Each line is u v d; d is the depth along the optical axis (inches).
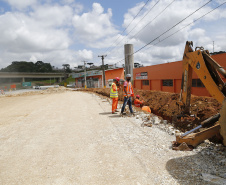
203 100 261.3
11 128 256.4
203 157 132.4
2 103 680.4
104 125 247.9
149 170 121.5
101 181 112.0
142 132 205.2
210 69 156.2
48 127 253.9
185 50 185.3
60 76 4347.9
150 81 1088.2
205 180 103.7
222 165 118.7
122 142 178.1
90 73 2396.7
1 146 183.8
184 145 147.4
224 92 143.8
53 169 130.7
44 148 173.6
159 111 339.9
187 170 117.1
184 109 197.3
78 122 276.4
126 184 107.3
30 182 114.3
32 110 427.5
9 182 115.3
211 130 135.6
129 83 303.9
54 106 486.9
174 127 229.8
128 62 1573.6
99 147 169.3
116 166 130.5
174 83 835.4
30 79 6294.3
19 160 148.6
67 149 168.6
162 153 145.9
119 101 534.9
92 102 542.6
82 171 126.0
